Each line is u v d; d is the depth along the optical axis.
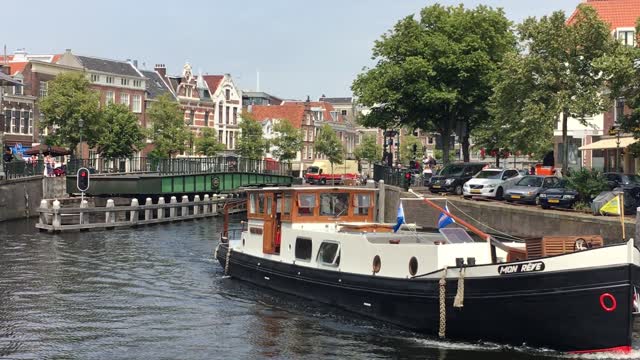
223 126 89.06
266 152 84.69
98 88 69.19
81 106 52.66
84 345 15.20
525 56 35.44
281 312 18.17
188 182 48.22
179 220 43.22
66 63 66.62
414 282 15.63
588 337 13.70
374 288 16.61
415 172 50.50
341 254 17.98
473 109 45.41
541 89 35.03
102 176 44.84
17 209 40.75
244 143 81.12
